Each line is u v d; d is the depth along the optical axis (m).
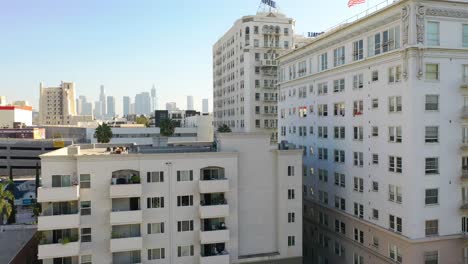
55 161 42.75
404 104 42.19
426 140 41.53
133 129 143.25
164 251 44.81
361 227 50.81
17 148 131.25
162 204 44.81
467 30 42.88
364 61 49.31
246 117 113.00
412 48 40.72
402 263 42.91
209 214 45.06
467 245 43.00
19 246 49.31
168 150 51.03
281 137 76.88
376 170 47.59
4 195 53.28
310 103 64.62
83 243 42.81
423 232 41.59
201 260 44.78
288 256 49.41
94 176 43.09
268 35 113.94
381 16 45.59
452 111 42.31
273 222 49.78
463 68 42.66
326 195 60.22
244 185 48.66
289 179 49.69
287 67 73.81
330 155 58.62
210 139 155.50
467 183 42.81
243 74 114.50
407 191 41.88
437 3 41.34
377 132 47.31
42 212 42.72
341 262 56.06
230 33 126.19
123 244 42.69
